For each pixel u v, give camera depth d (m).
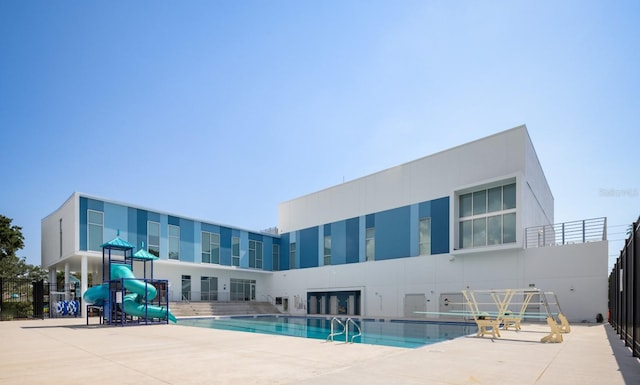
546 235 29.94
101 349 10.24
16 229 39.31
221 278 36.38
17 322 21.84
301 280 36.62
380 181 31.39
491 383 5.96
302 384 6.00
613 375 6.51
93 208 27.03
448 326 20.80
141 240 29.61
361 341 13.64
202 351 9.59
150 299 21.23
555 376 6.43
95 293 20.38
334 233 34.56
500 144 24.53
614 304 15.66
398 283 28.61
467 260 24.98
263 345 10.59
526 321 20.91
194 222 33.66
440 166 27.47
